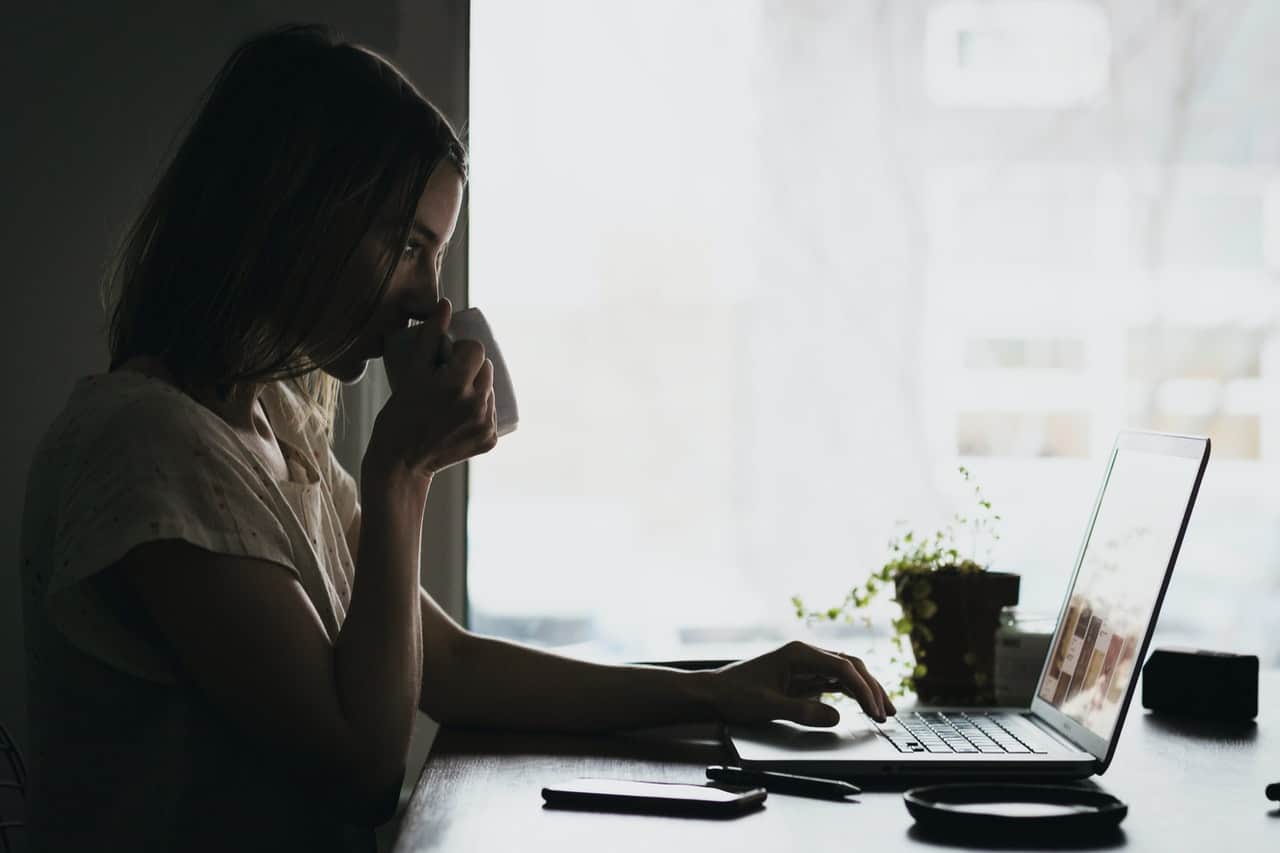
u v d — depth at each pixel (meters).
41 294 1.84
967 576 1.43
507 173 1.99
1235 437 2.04
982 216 2.02
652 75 1.99
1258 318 2.03
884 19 2.00
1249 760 1.14
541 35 1.98
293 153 1.05
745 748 1.12
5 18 1.82
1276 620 2.07
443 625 1.32
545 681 1.27
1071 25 2.02
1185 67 2.03
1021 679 1.41
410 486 1.07
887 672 1.60
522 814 0.92
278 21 1.86
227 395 1.14
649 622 2.02
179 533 0.93
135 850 1.00
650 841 0.84
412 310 1.13
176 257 1.08
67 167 1.83
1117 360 2.03
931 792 0.92
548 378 2.00
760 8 2.00
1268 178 2.03
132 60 1.84
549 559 2.01
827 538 2.01
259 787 1.02
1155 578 1.05
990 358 2.02
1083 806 0.91
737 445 2.01
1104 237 2.03
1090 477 2.02
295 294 1.06
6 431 1.83
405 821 0.89
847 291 2.01
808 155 2.00
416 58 1.90
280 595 0.98
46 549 1.02
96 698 1.00
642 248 2.00
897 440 2.01
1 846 1.34
